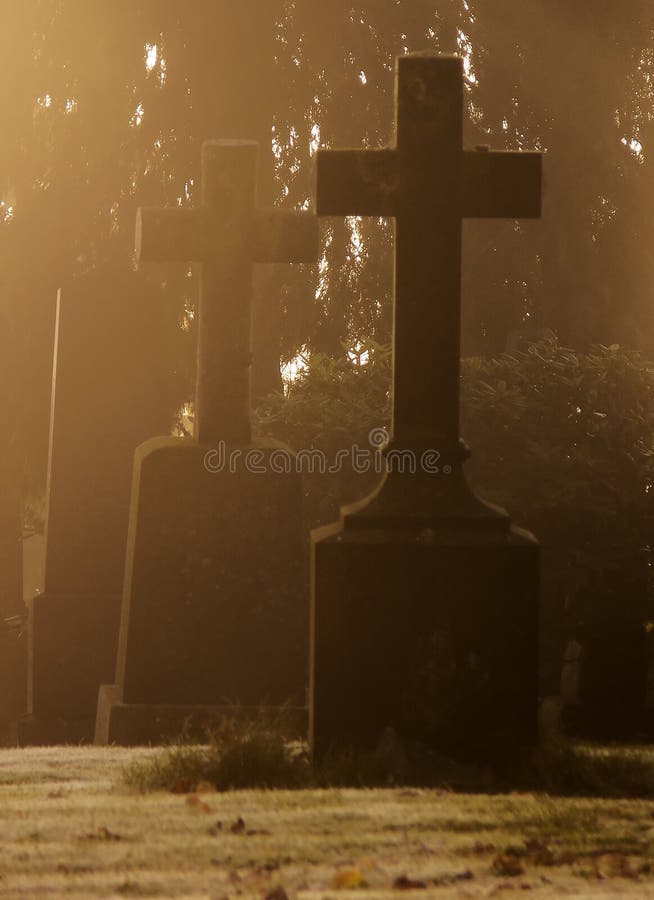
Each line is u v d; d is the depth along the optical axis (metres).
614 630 41.44
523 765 23.34
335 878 15.08
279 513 35.00
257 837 17.44
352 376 47.38
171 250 35.19
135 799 20.41
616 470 43.53
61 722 45.91
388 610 23.81
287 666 34.72
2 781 22.72
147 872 15.66
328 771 22.88
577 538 42.88
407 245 25.23
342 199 25.28
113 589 47.00
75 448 47.12
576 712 40.66
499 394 44.03
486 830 17.86
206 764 22.94
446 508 24.34
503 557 23.84
